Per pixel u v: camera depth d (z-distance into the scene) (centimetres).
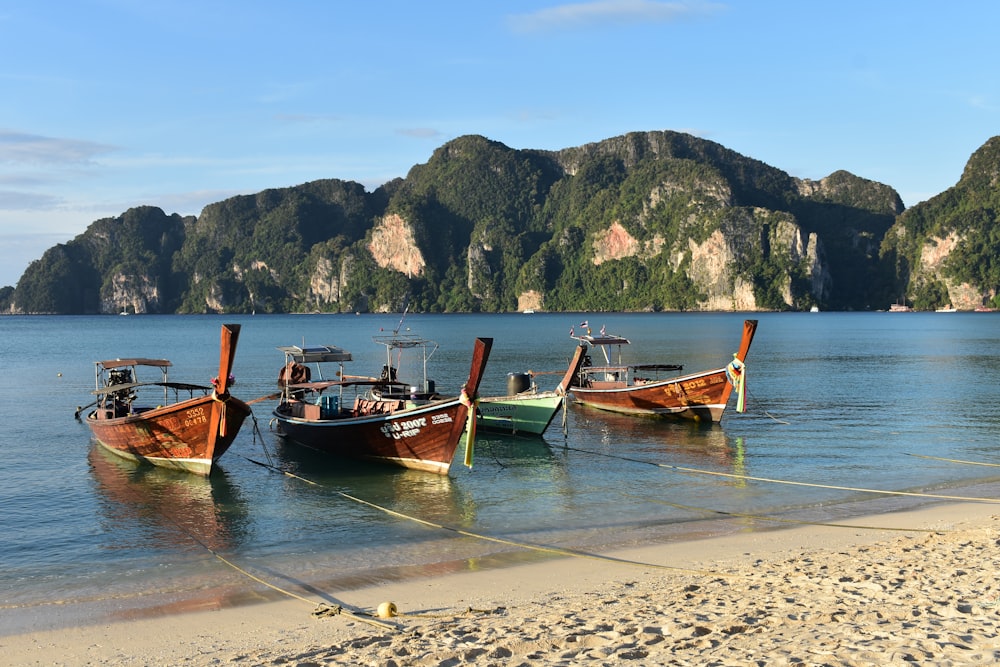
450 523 2128
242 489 2578
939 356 8262
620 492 2475
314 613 1434
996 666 948
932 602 1260
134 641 1340
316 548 1911
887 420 3934
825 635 1095
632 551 1825
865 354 8594
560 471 2814
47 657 1280
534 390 3781
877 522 2062
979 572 1447
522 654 1120
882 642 1047
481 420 3606
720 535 1959
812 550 1789
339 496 2470
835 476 2683
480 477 2730
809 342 11038
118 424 2920
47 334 15662
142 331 17075
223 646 1302
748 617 1222
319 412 3161
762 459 2992
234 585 1644
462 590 1564
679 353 8694
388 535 2019
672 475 2727
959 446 3231
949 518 2086
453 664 1095
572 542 1917
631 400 4053
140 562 1817
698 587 1490
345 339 12594
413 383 5347
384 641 1241
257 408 4472
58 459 3078
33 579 1700
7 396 5159
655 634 1162
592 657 1075
